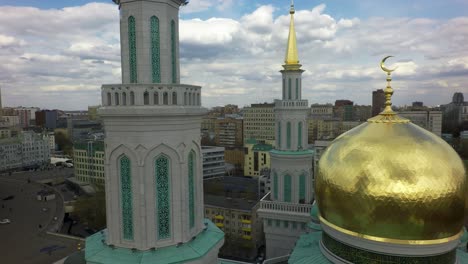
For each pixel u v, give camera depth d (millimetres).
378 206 16203
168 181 17766
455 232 16734
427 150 16859
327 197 18453
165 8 17953
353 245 17484
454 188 16141
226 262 28484
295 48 42375
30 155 153500
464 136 157750
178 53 19391
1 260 53594
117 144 17469
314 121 189000
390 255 16562
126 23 17906
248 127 177125
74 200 90375
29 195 100188
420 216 15750
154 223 17391
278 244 41562
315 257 20156
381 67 20016
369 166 16797
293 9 42469
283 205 40781
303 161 41375
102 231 20109
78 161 113812
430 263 16406
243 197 83812
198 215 19391
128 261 16688
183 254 17250
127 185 17672
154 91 17203
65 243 60844
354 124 181625
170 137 17547
